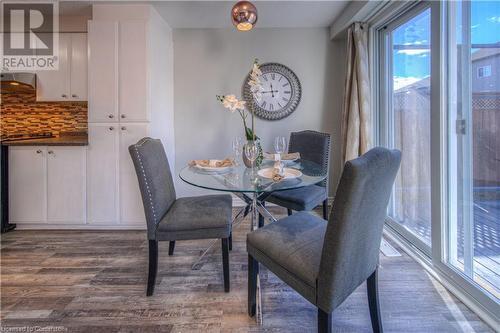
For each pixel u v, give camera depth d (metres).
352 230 1.02
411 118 2.31
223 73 3.27
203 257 2.13
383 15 2.49
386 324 1.42
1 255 2.18
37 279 1.84
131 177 2.65
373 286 1.31
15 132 3.17
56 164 2.63
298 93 3.26
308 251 1.22
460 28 1.65
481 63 1.51
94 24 2.56
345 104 2.88
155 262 1.66
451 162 1.75
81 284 1.79
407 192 2.39
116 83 2.59
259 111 3.26
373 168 0.99
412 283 1.76
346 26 2.81
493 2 1.42
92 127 2.62
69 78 2.82
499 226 1.45
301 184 1.61
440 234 1.82
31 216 2.65
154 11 2.71
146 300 1.62
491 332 1.35
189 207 1.86
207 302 1.60
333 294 1.04
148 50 2.59
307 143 2.63
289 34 3.23
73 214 2.66
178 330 1.39
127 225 2.71
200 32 3.23
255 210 2.08
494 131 1.45
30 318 1.48
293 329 1.40
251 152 2.02
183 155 3.33
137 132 2.62
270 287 1.76
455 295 1.63
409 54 2.32
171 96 3.23
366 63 2.73
